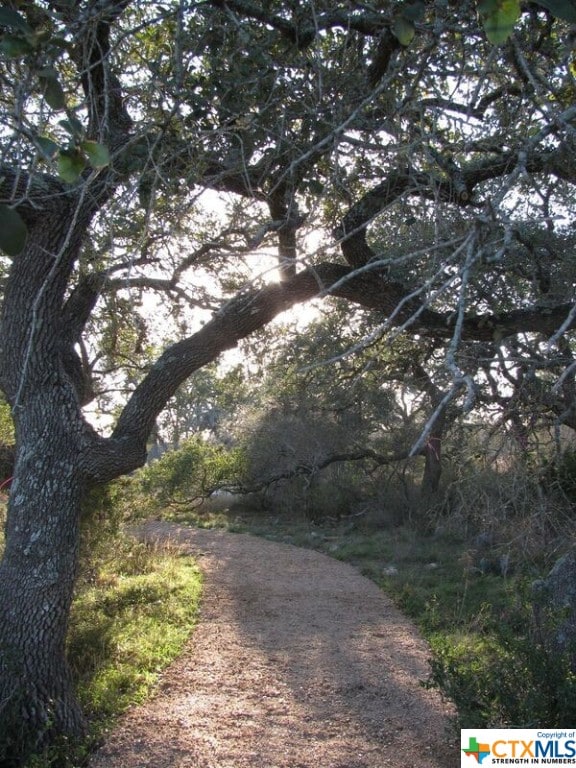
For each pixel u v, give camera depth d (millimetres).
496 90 4043
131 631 7512
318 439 16141
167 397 5402
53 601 4801
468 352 3764
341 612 9117
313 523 17672
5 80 2551
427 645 7633
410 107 3381
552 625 5160
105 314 6461
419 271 5230
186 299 5562
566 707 4223
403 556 12266
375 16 3596
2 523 8727
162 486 18500
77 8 3066
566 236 5004
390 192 4809
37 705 4680
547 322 5098
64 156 1841
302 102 3881
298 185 4605
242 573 11539
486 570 10164
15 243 1327
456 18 3213
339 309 8906
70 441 4941
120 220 4113
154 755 4930
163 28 4336
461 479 4887
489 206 1961
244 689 6293
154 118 4266
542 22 3674
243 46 3779
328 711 5812
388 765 4824
